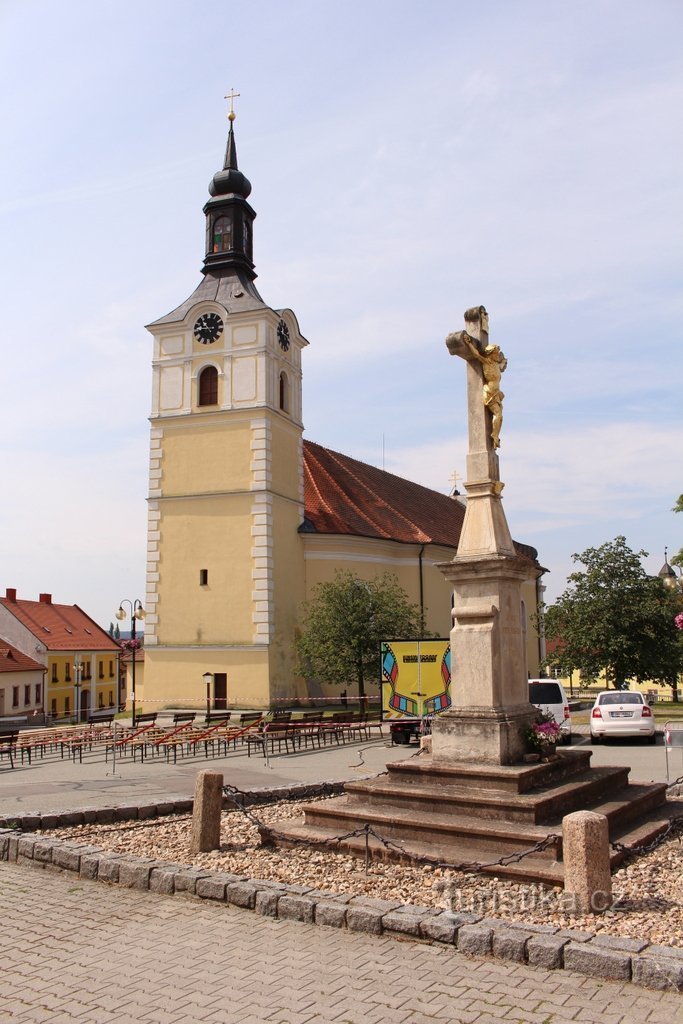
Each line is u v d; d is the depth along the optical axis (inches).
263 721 999.6
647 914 293.1
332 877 353.7
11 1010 232.4
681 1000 228.5
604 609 1258.6
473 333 502.9
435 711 954.1
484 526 475.5
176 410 1376.7
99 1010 231.1
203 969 257.6
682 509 1096.2
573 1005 226.5
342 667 1219.9
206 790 408.5
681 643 1269.7
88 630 2822.3
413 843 383.2
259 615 1283.2
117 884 352.2
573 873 299.3
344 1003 230.8
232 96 1518.2
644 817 446.6
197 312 1382.9
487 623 450.0
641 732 916.6
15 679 2233.0
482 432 490.0
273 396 1358.3
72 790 629.6
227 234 1445.6
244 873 362.9
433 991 237.0
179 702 1306.6
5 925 302.5
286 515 1381.6
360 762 791.7
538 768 421.7
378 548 1520.7
